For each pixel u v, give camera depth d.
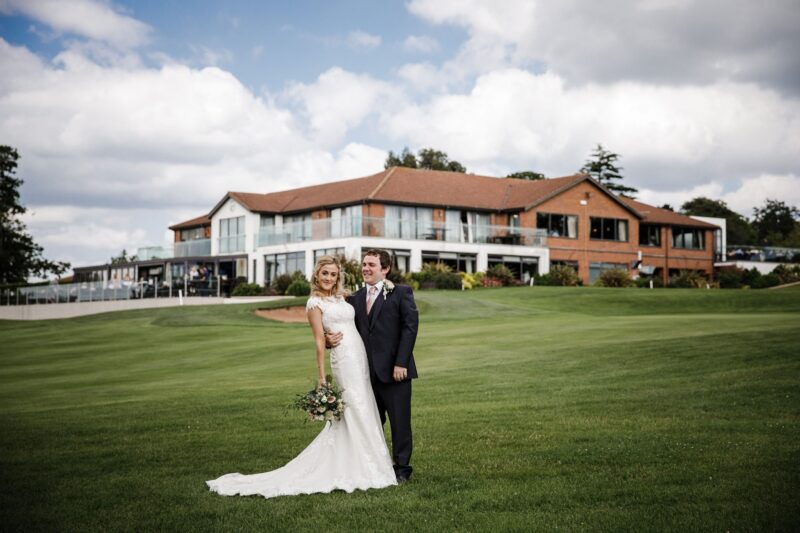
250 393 13.13
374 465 7.00
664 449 7.66
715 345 14.83
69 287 51.59
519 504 6.14
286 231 50.62
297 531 5.64
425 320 29.78
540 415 9.80
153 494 6.75
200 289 46.84
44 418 11.23
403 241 47.16
